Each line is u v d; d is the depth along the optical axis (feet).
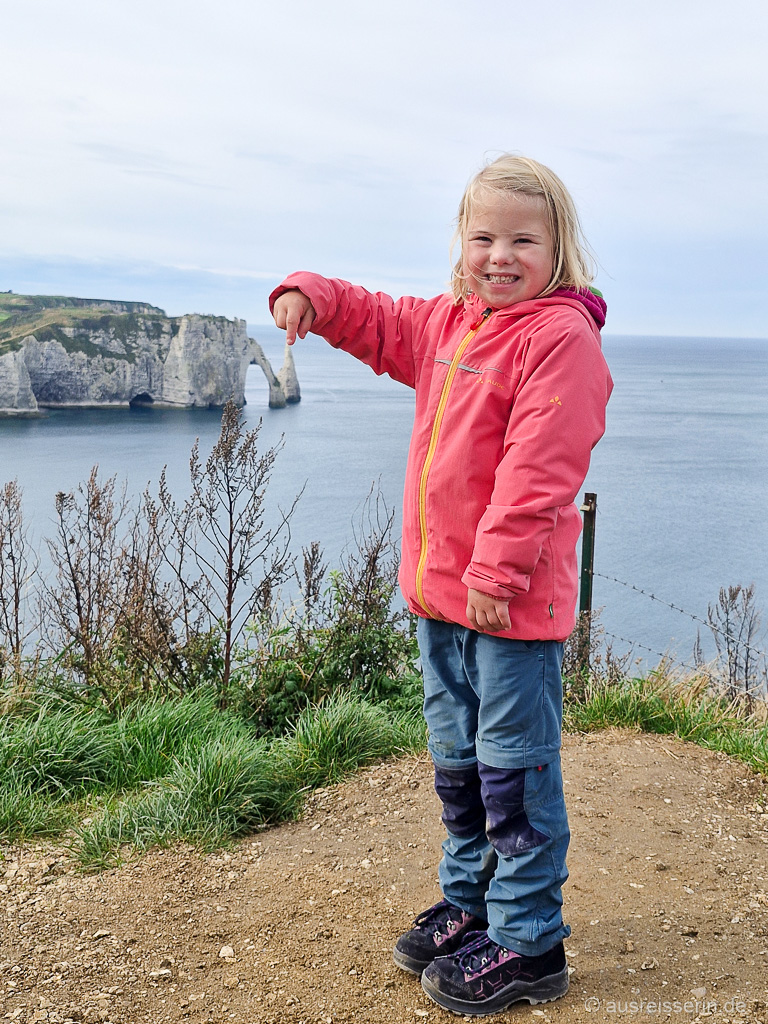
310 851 9.70
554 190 6.32
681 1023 6.57
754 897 8.55
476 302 6.89
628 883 8.82
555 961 6.79
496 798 6.48
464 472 6.42
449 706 7.00
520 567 5.88
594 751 12.61
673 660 17.39
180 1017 6.68
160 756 12.36
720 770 12.05
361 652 16.43
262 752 11.87
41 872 9.19
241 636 17.29
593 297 6.57
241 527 16.43
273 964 7.39
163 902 8.48
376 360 7.55
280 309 7.13
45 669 15.66
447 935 7.18
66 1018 6.62
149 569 16.99
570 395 6.00
